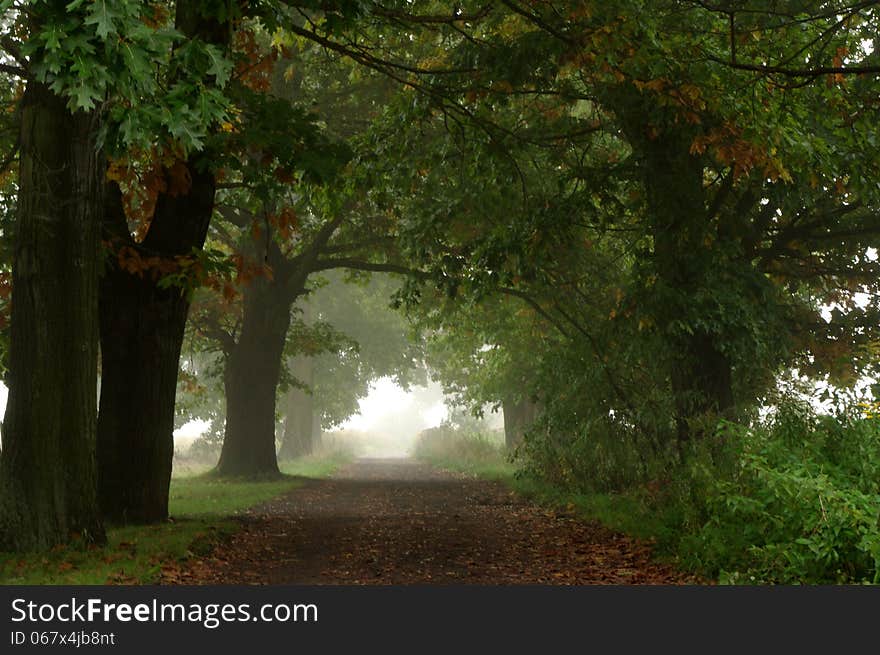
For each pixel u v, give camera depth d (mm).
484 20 13984
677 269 14242
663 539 9828
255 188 11828
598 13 11344
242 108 11398
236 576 8719
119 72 6133
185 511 15188
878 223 17469
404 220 21438
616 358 16656
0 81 14656
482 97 13680
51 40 5785
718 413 12859
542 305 22266
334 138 22641
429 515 15234
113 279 12750
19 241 9984
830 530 6891
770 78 11352
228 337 27531
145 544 9938
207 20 11227
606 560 9641
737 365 15250
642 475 15234
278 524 13656
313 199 16156
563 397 17141
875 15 12680
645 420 15453
